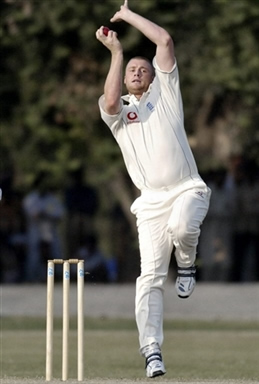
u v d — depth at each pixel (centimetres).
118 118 2802
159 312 2806
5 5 6681
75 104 6875
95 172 7412
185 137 2811
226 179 6444
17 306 5812
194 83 6869
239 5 6619
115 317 5581
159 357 2770
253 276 6494
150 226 2806
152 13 6600
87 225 6800
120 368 3847
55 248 6806
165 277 2825
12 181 7319
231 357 4197
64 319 2809
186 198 2772
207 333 5072
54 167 7012
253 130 7088
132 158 2812
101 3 6625
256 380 3012
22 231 6856
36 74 6825
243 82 6706
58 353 4397
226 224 6412
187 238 2761
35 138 7081
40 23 6669
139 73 2822
